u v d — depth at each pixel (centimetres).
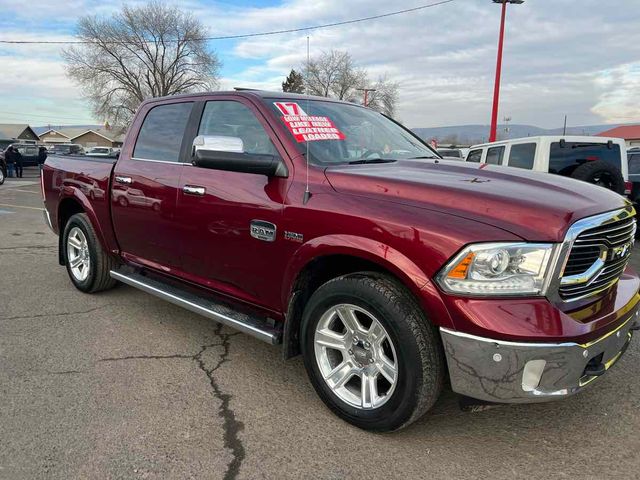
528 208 243
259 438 277
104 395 318
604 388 338
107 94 5875
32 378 339
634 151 1081
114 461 254
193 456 260
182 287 402
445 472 252
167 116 422
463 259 236
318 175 302
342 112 386
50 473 244
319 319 294
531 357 230
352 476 247
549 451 270
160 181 394
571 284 248
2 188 2053
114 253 467
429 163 342
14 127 8612
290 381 344
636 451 270
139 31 5700
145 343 402
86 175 485
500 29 2070
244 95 360
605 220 260
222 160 308
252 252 325
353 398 289
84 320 451
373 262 272
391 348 264
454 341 240
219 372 354
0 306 487
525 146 900
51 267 649
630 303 284
